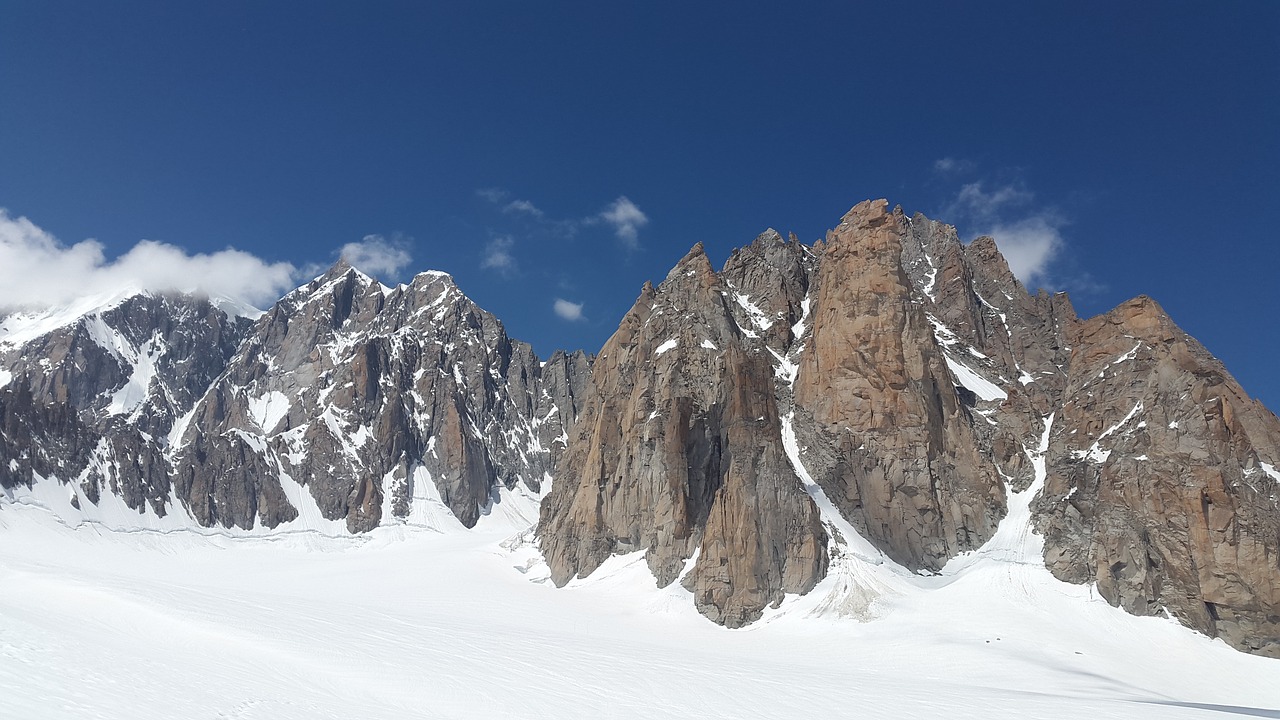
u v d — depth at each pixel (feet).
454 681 201.26
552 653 247.50
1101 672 277.85
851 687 232.32
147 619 226.99
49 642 176.96
